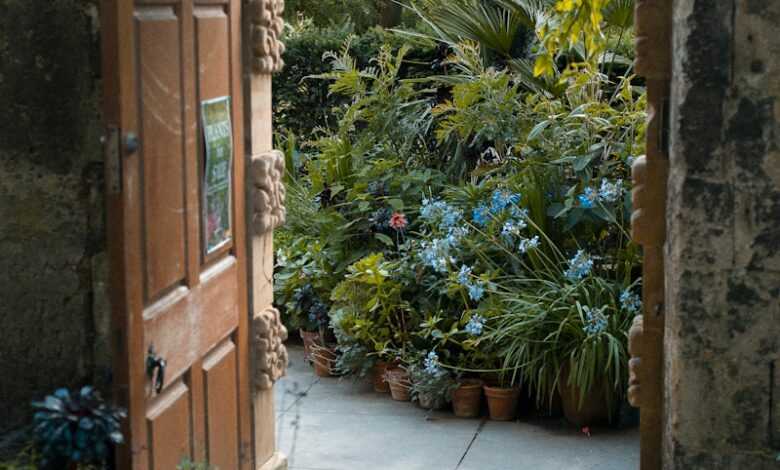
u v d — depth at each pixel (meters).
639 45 3.51
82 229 3.44
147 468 3.52
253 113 4.36
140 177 3.41
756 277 3.29
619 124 6.20
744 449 3.37
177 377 3.74
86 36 3.33
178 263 3.71
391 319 6.21
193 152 3.80
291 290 6.74
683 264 3.33
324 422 5.74
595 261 6.02
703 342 3.35
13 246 3.47
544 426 5.69
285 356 4.73
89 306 3.47
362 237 6.80
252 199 4.39
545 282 5.77
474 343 5.64
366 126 8.03
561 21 5.65
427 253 5.96
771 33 3.20
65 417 3.17
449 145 7.25
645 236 3.61
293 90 8.98
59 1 3.33
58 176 3.42
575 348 5.55
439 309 6.03
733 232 3.29
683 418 3.39
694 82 3.26
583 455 5.31
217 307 4.07
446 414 5.85
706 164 3.28
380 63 7.59
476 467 5.17
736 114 3.24
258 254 4.51
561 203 6.15
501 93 6.66
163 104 3.56
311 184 7.38
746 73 3.22
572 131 6.28
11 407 3.54
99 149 3.39
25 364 3.52
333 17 13.33
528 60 7.32
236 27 4.19
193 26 3.79
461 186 6.63
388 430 5.62
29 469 3.19
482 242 6.15
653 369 3.67
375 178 6.94
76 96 3.38
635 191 3.59
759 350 3.32
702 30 3.23
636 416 5.64
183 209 3.74
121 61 3.27
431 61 8.73
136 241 3.39
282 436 5.54
